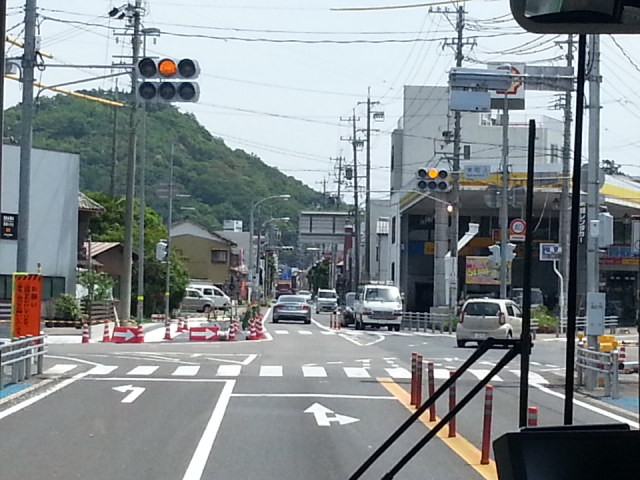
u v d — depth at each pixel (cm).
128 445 1386
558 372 2777
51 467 1209
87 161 12562
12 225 4806
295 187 19775
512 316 3881
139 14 4359
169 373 2512
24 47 2541
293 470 1208
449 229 5956
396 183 8081
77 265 5550
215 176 16212
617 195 6022
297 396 2033
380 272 9669
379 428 1584
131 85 4734
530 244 500
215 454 1320
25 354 2188
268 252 14488
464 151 7775
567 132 4806
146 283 6625
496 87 3481
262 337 4516
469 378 2503
